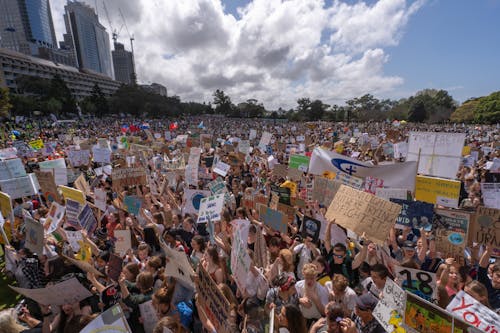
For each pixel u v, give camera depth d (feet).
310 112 382.01
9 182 29.55
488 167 40.16
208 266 16.31
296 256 18.31
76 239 20.86
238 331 12.12
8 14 552.00
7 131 142.00
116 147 67.26
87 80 492.54
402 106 340.18
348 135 100.07
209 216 20.42
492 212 16.19
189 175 34.78
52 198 31.14
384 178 24.56
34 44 567.59
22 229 23.95
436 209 17.46
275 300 13.01
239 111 436.35
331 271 16.84
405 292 10.01
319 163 27.96
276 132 124.98
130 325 13.35
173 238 20.40
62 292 12.78
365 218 17.20
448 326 8.78
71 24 610.24
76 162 47.80
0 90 165.17
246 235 17.43
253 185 36.19
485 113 233.14
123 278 15.01
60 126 185.68
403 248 16.35
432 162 27.35
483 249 17.53
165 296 12.37
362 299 12.19
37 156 62.23
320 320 11.77
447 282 14.25
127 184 31.09
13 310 12.70
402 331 10.09
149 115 357.00
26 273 17.94
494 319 9.83
